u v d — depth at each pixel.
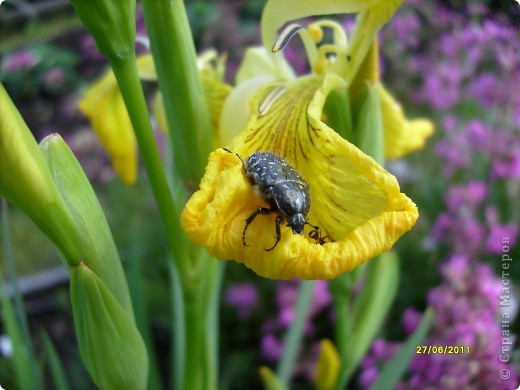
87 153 0.23
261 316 0.17
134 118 0.07
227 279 0.18
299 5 0.08
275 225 0.06
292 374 0.16
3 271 0.20
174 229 0.08
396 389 0.13
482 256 0.15
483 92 0.16
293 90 0.08
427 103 0.20
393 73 0.20
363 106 0.08
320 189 0.06
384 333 0.16
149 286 0.18
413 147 0.10
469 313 0.12
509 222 0.16
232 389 0.17
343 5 0.07
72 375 0.17
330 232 0.06
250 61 0.09
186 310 0.09
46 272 0.20
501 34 0.16
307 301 0.13
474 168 0.17
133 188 0.21
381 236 0.06
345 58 0.08
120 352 0.07
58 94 0.28
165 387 0.17
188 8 0.25
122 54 0.07
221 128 0.08
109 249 0.07
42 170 0.06
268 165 0.06
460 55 0.18
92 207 0.07
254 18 0.26
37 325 0.19
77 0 0.06
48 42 0.29
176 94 0.08
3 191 0.06
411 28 0.19
